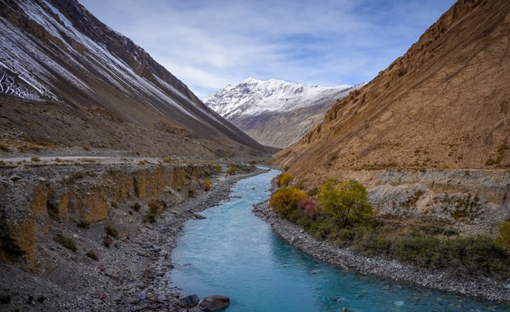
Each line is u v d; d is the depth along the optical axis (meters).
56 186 23.61
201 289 21.73
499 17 53.25
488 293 20.98
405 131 48.25
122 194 33.94
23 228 16.70
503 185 28.56
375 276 24.30
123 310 17.44
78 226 24.50
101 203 27.66
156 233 32.56
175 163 66.19
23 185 20.05
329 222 33.69
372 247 27.66
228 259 27.53
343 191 32.22
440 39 66.94
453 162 37.06
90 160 35.03
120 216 30.03
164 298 19.42
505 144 34.59
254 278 23.84
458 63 51.69
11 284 14.91
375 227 31.03
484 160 34.56
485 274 22.41
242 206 50.16
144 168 40.44
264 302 20.30
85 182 26.83
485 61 47.38
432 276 23.38
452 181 32.03
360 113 71.19
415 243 26.00
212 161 107.75
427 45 72.00
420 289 22.12
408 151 44.00
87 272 19.95
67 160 31.12
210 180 72.88
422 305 19.95
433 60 61.09
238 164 120.19
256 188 70.00
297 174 66.69
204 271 24.83
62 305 16.00
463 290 21.56
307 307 19.77
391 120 53.09
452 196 30.97
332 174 49.66
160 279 22.64
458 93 46.44
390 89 67.12
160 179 44.91
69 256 20.23
